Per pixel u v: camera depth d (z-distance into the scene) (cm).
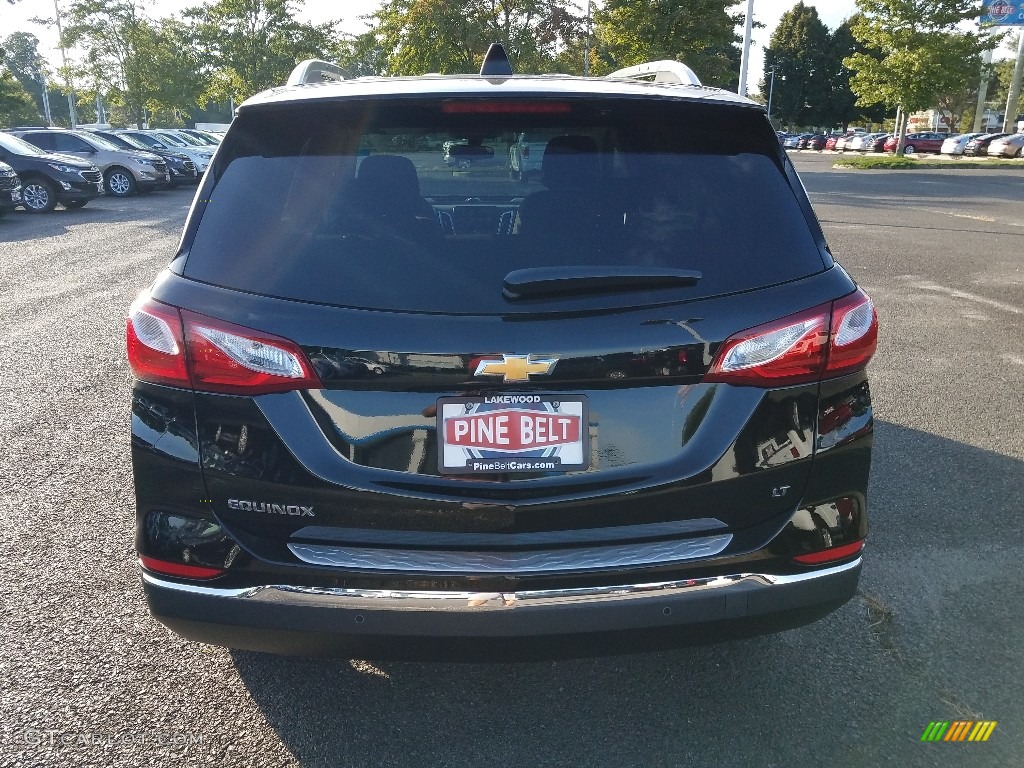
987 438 490
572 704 262
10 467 448
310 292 205
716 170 228
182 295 210
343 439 204
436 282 205
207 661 282
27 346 697
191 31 3719
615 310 203
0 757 236
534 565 207
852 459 222
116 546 362
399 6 2906
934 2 3859
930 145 5597
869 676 276
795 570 218
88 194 1842
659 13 2933
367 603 205
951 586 331
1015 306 842
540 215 216
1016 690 269
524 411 202
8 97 3884
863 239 1321
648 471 207
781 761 237
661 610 209
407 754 239
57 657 283
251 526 210
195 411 209
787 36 9106
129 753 238
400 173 217
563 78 262
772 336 208
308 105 225
